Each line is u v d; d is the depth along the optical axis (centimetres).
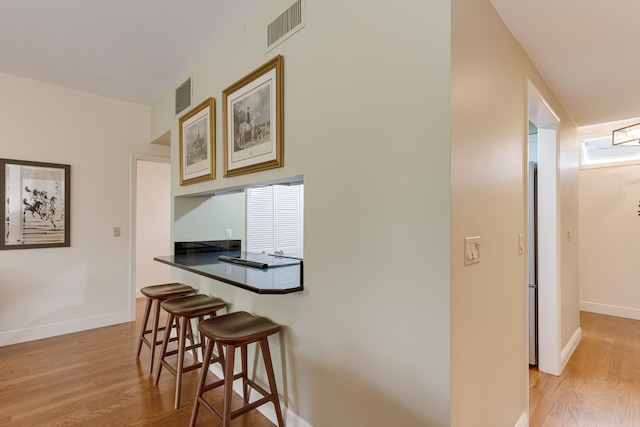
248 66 213
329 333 158
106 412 203
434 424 118
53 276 337
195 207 330
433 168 120
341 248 152
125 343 317
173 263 253
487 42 151
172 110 329
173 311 216
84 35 239
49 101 334
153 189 521
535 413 209
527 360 193
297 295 177
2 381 241
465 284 126
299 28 174
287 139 182
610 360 286
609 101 286
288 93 181
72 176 348
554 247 263
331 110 157
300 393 175
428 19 123
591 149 426
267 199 365
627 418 204
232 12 212
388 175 133
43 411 203
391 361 131
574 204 331
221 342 166
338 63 154
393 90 132
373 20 140
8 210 311
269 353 179
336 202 154
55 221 336
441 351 116
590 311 423
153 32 236
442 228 117
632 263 396
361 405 143
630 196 398
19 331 317
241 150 216
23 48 259
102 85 335
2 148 309
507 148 171
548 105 243
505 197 168
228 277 190
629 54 207
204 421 195
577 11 165
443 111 117
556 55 209
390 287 132
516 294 180
